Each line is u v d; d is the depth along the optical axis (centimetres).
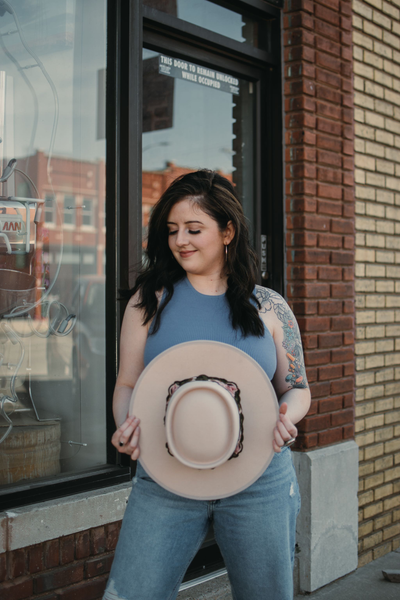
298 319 345
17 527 228
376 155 403
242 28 348
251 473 168
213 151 338
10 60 259
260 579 174
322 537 340
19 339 258
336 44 369
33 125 266
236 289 178
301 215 346
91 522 251
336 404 360
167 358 166
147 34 300
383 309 410
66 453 271
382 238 408
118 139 283
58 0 276
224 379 166
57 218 272
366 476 389
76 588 247
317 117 355
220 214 175
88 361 280
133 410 166
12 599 229
